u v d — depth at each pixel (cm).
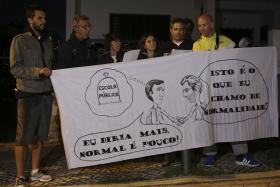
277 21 1291
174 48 601
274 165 586
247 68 546
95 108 507
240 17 1352
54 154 680
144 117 518
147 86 516
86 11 1016
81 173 568
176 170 558
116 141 515
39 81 512
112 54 630
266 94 556
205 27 555
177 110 525
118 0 1034
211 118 542
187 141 529
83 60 559
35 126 515
